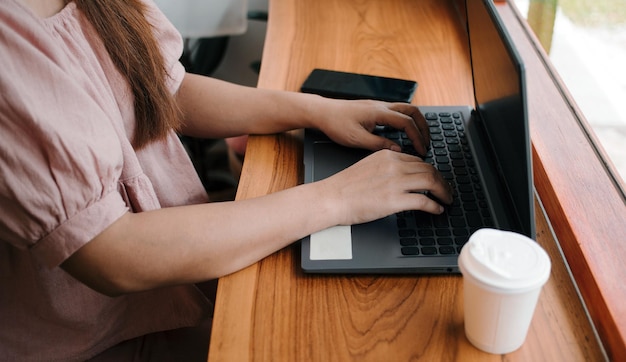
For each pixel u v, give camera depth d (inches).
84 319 35.4
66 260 28.6
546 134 36.5
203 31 72.2
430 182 32.1
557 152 35.1
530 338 26.5
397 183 31.8
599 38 42.8
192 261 29.1
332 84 43.4
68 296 34.5
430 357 25.9
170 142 38.7
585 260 28.3
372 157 33.4
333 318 27.8
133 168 33.6
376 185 31.7
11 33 26.2
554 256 30.7
